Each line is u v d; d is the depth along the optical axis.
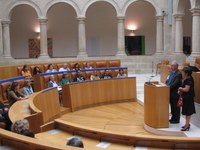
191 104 6.91
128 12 22.39
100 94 11.23
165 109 7.32
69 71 12.71
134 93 11.84
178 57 17.94
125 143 5.49
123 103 11.59
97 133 5.89
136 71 19.23
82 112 10.23
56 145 2.91
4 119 6.02
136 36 22.73
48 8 18.98
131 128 8.05
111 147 5.35
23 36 22.11
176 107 7.53
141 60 19.28
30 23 22.06
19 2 18.61
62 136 6.39
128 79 11.74
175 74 7.44
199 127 7.34
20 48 22.14
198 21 15.27
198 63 13.52
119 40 19.38
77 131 6.43
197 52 15.34
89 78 13.29
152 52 22.78
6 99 9.90
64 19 22.31
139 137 5.36
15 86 8.82
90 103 10.95
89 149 2.89
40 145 2.92
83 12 19.17
